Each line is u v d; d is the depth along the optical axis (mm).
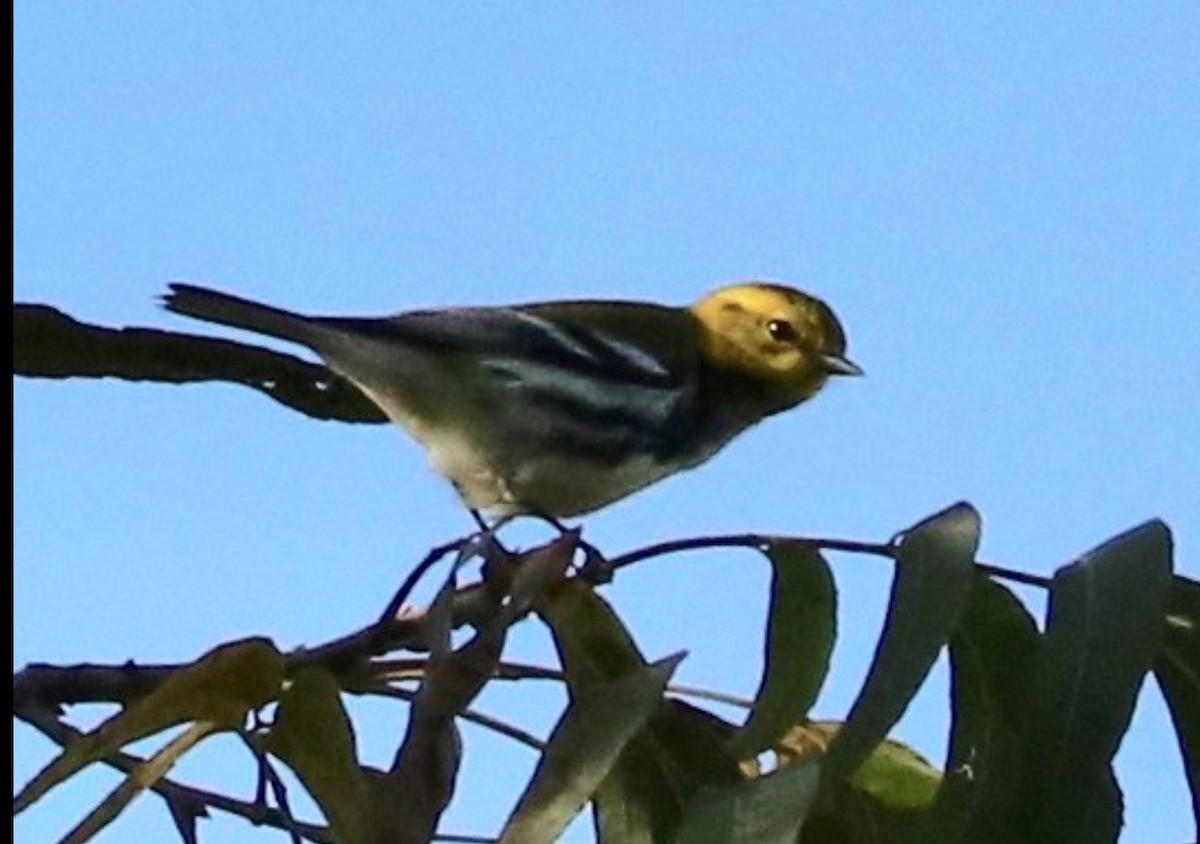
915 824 6633
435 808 6004
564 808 5852
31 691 6312
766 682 6906
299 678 6172
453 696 6141
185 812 6152
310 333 10695
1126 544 6008
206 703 6121
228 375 7973
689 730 6898
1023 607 6625
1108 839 5711
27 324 7422
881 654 5863
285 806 6176
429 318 11984
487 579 6789
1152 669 6777
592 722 5973
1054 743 5805
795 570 6855
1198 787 6938
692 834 5512
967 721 6582
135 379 7617
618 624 6758
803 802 5520
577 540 6723
